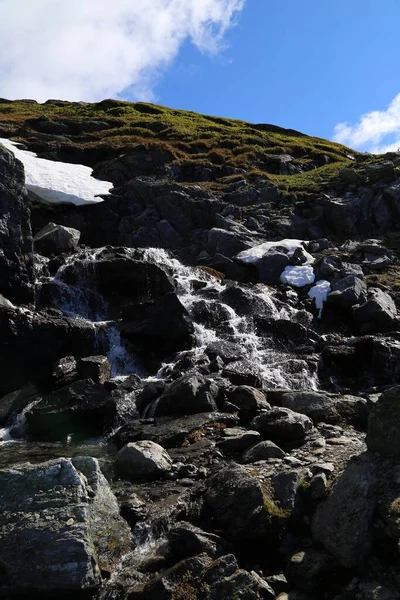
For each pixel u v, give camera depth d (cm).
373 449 867
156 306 1705
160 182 2783
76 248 2255
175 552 768
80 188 2692
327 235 2633
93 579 708
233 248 2423
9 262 1730
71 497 771
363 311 1900
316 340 1814
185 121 4384
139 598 695
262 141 3916
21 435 1318
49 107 4722
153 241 2533
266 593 686
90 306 1941
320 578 713
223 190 2983
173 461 1051
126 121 4000
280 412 1121
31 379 1525
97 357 1534
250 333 1817
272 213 2739
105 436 1284
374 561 718
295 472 850
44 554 711
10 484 794
